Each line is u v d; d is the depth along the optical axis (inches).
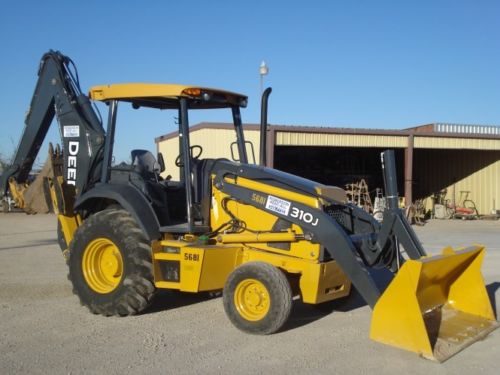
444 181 1044.5
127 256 242.5
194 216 249.8
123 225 246.1
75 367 189.3
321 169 1077.8
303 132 763.4
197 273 232.4
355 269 216.4
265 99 258.4
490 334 226.4
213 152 736.3
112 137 265.0
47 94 291.3
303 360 197.5
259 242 240.4
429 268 207.2
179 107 271.3
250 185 245.4
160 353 203.8
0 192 313.7
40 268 378.3
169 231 245.1
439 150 1052.5
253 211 244.7
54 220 789.9
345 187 971.9
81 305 271.6
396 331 203.9
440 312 240.2
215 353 204.1
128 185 257.9
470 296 244.1
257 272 221.0
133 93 254.5
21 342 215.9
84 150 274.8
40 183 306.8
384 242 228.4
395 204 227.0
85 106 281.4
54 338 221.0
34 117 298.7
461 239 616.1
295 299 289.1
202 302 280.5
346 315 259.9
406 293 200.5
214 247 235.9
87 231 255.9
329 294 232.8
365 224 248.2
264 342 217.2
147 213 246.1
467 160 992.2
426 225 820.6
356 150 1085.8
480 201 968.9
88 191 266.8
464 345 209.2
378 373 185.5
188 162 246.5
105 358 198.4
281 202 235.5
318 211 226.8
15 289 310.2
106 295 249.0
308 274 225.1
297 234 230.1
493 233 691.4
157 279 244.7
